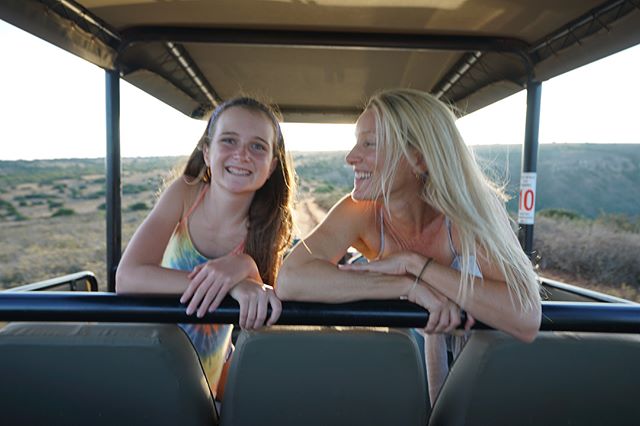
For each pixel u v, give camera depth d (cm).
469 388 106
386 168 140
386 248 158
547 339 103
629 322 106
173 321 106
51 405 103
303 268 125
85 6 258
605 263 1126
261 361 100
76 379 100
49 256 1112
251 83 378
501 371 104
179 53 312
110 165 296
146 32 287
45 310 101
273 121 162
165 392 101
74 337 98
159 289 128
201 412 106
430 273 116
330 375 102
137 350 98
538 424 109
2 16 208
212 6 260
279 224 173
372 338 100
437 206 134
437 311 110
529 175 313
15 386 101
